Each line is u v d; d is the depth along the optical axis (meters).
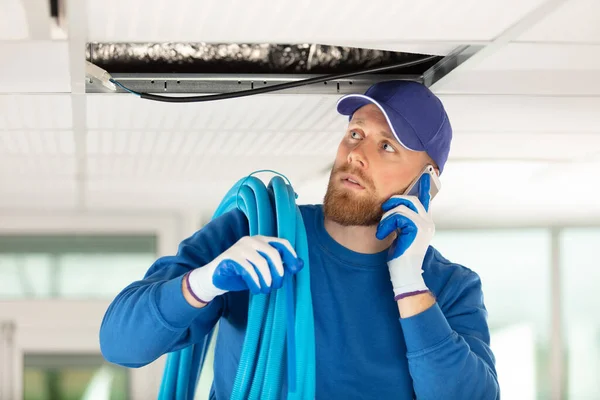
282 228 1.61
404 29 1.61
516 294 4.83
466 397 1.71
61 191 3.65
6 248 4.33
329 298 1.74
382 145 1.78
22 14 1.46
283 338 1.56
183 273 1.71
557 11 1.51
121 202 4.04
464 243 4.89
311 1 1.45
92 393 4.31
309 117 2.21
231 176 3.24
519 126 2.45
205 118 2.22
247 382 1.55
